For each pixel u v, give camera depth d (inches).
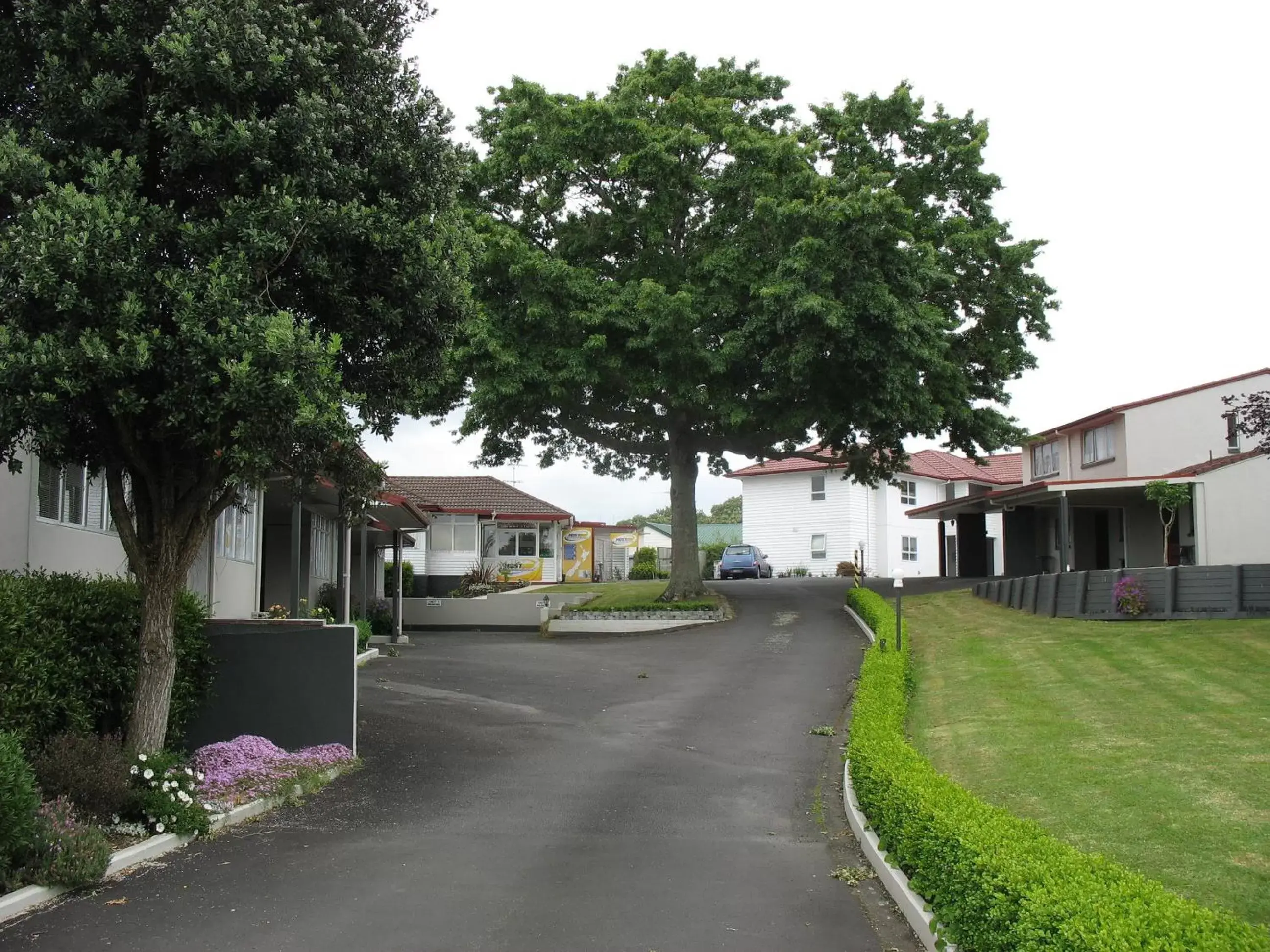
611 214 1003.3
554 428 1148.5
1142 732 449.1
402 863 314.8
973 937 218.5
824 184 924.6
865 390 940.0
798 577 1894.7
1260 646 639.1
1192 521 1120.8
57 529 467.5
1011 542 1433.3
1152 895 193.5
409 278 379.9
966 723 498.3
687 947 245.3
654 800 401.4
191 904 275.3
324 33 388.5
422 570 1737.2
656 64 1043.9
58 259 308.3
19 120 358.3
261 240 340.2
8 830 275.1
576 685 702.5
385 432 420.5
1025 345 1103.0
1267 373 1256.2
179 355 326.3
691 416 1117.1
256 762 417.1
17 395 306.2
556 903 277.4
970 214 1095.0
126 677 393.1
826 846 339.0
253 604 760.3
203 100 350.6
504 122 995.9
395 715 581.3
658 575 2059.5
